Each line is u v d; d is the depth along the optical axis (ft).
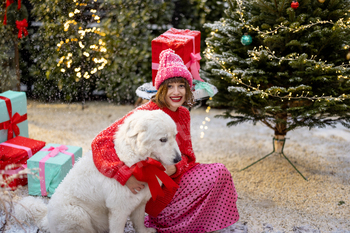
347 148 14.98
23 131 12.51
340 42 10.62
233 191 8.32
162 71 7.77
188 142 8.45
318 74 10.56
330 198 10.77
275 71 11.46
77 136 15.72
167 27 19.49
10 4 13.47
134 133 6.68
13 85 15.10
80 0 15.56
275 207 10.24
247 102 11.82
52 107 19.22
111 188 7.04
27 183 11.20
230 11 11.98
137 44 18.61
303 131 17.11
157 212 8.34
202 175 8.02
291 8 10.01
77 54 17.17
